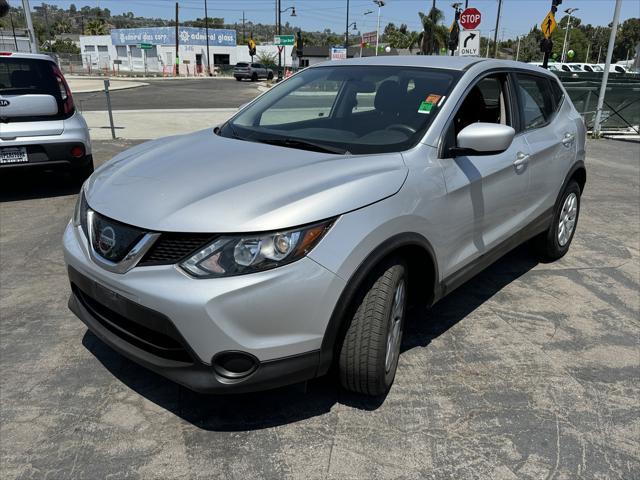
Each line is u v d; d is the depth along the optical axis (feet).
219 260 7.28
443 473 7.79
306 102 12.02
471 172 10.36
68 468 7.70
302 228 7.50
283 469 7.79
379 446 8.26
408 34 228.84
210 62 232.94
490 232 11.60
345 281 7.80
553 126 14.26
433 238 9.45
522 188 12.47
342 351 8.43
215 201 7.73
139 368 10.07
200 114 56.18
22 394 9.24
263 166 8.82
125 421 8.67
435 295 10.02
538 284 14.30
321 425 8.68
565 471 7.89
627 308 13.10
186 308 7.27
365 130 10.33
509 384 9.87
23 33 61.36
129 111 57.72
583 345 11.33
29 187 22.86
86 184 9.77
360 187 8.21
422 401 9.31
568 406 9.32
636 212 21.59
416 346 11.03
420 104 10.44
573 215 16.01
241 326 7.36
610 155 35.55
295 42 130.41
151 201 8.02
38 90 20.57
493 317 12.39
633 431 8.77
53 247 16.02
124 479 7.55
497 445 8.35
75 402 9.08
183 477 7.61
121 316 8.29
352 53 209.46
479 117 11.32
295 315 7.55
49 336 11.09
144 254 7.60
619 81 56.08
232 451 8.10
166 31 222.07
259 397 9.32
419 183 9.08
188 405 9.09
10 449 8.02
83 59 250.57
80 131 21.25
